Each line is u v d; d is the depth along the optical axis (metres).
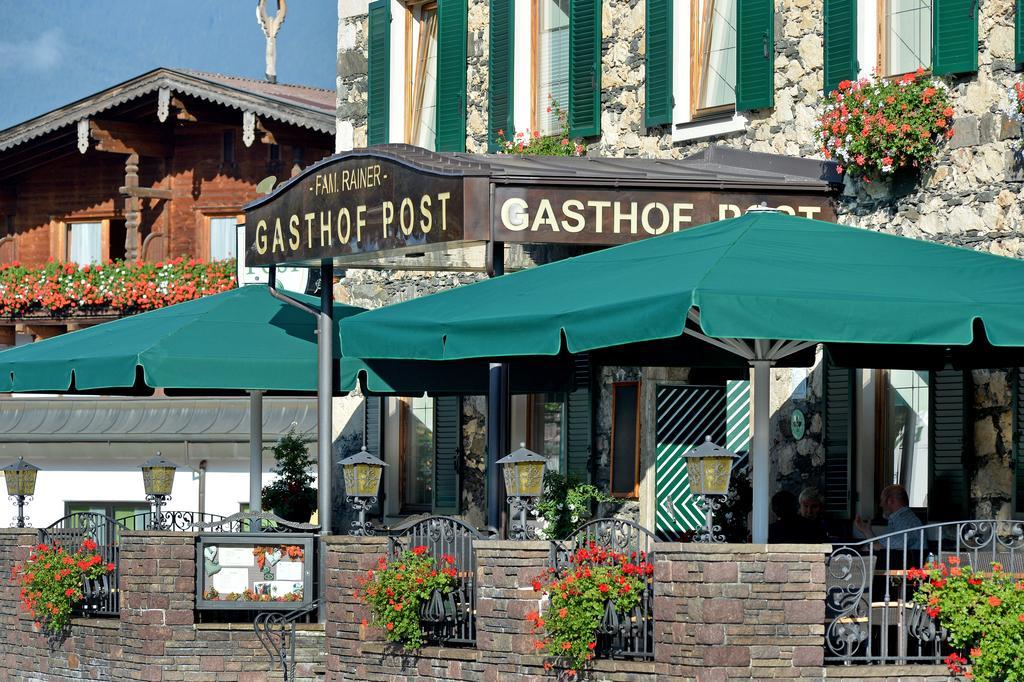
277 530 21.44
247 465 30.39
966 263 14.66
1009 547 14.67
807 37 19.83
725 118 20.94
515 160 19.47
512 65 23.77
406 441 25.69
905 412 18.73
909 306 13.37
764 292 13.39
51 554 19.92
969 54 17.78
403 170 18.50
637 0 22.14
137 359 19.41
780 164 19.75
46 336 33.50
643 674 14.38
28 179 35.41
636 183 18.34
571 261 16.36
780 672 13.88
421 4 25.84
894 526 17.14
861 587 14.23
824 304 13.34
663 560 14.28
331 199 19.50
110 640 19.28
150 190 33.00
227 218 33.16
